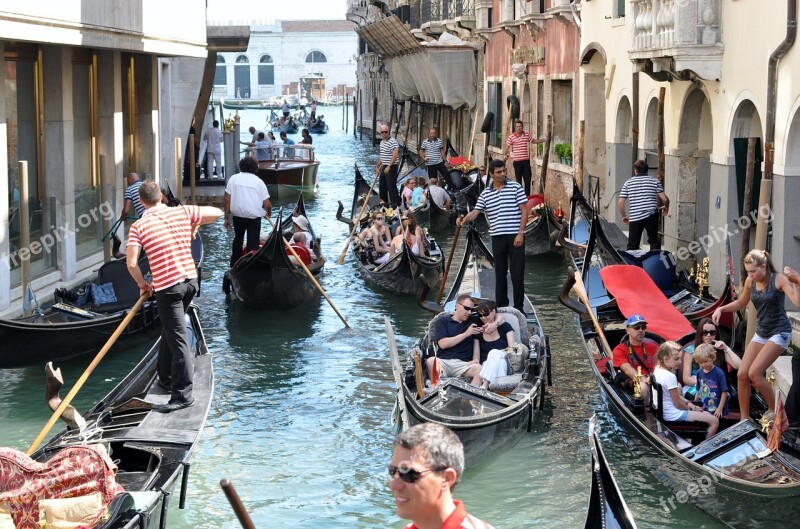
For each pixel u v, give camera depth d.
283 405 8.98
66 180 12.62
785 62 9.59
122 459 6.81
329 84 77.88
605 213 16.53
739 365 7.65
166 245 7.25
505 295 10.41
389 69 35.84
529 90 22.06
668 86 13.45
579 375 9.67
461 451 2.90
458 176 22.08
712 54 11.45
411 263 13.07
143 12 13.59
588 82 17.47
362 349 10.87
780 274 6.95
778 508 6.09
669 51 11.64
